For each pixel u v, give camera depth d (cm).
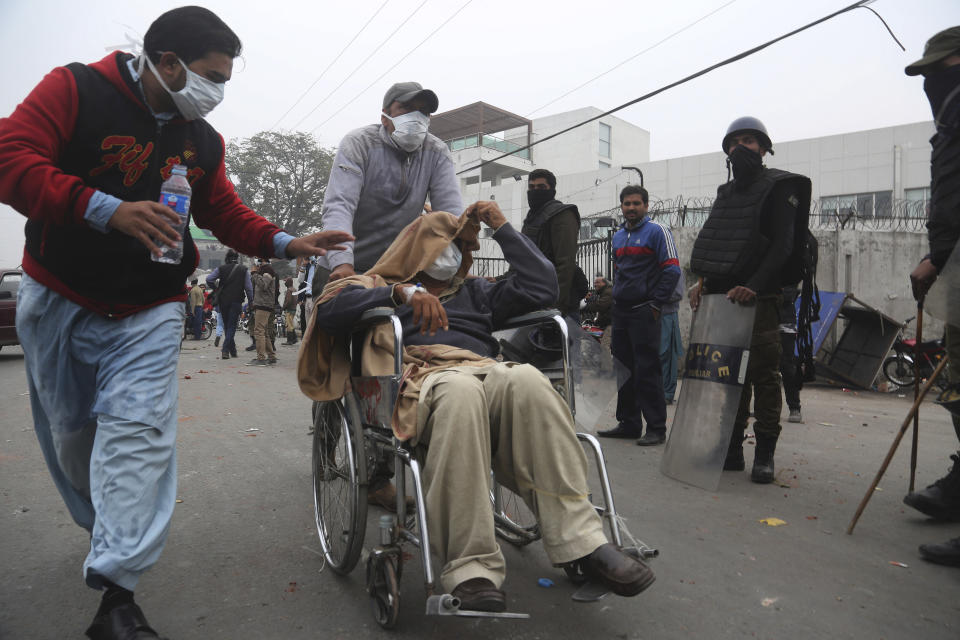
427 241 248
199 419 531
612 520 199
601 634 199
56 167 171
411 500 252
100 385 187
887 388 814
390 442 210
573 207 440
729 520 307
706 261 378
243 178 3741
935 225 281
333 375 235
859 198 2355
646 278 461
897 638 199
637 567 182
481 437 190
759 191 363
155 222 171
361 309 220
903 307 1025
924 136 2250
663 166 2734
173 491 191
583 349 254
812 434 520
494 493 279
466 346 245
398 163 317
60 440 198
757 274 354
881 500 341
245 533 284
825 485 369
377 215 318
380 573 202
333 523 252
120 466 176
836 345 920
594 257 1023
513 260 249
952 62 266
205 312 1759
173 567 247
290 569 247
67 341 189
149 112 189
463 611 169
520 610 214
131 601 177
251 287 1023
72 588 228
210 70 186
